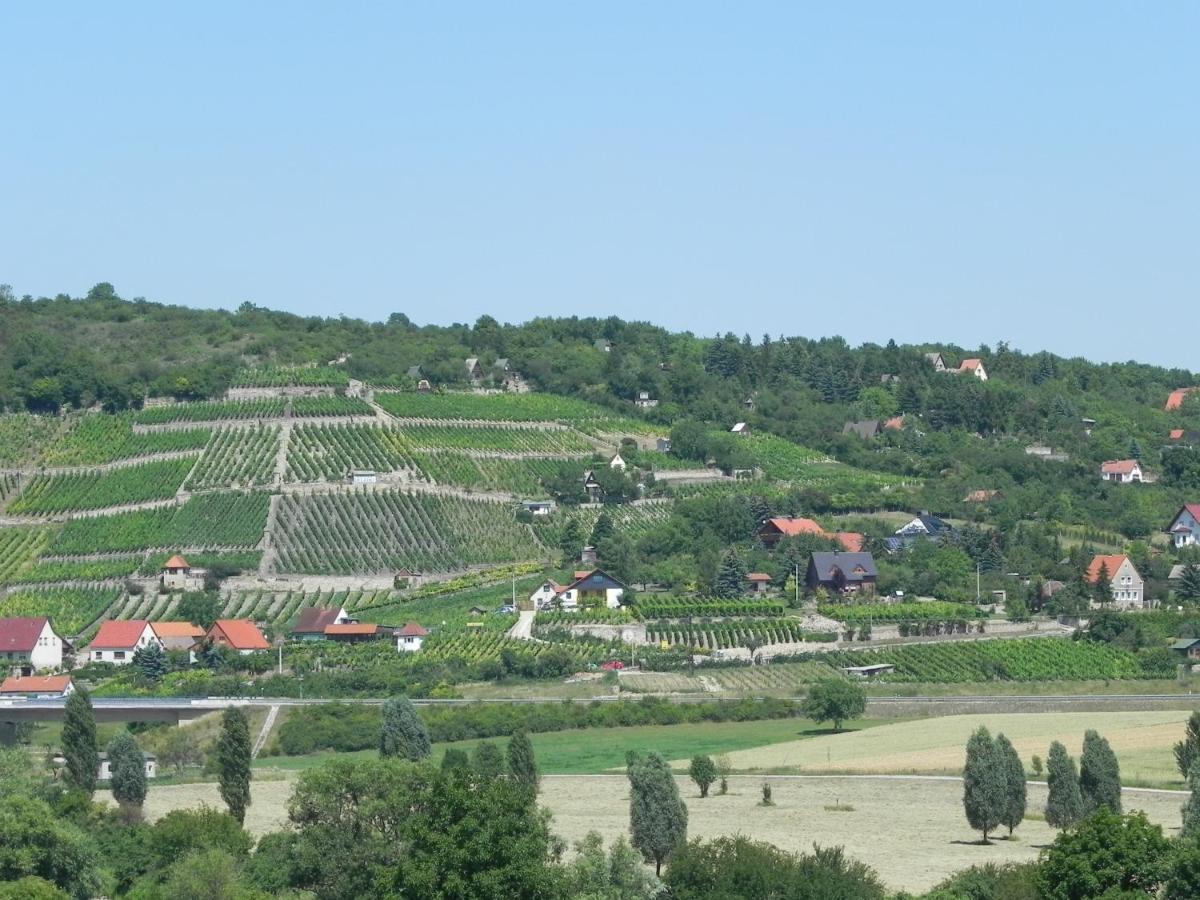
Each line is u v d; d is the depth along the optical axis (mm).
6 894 149625
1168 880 136625
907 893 150000
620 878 146000
